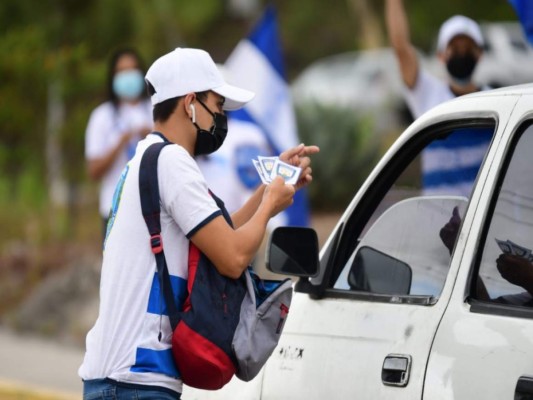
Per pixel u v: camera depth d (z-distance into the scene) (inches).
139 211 347.6
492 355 310.2
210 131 361.1
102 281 353.4
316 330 367.9
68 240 1217.4
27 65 1332.4
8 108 1343.5
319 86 1758.1
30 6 1405.0
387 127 1627.7
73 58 1350.9
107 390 343.9
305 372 363.9
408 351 333.4
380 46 2063.2
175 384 344.8
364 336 350.0
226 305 343.3
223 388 398.9
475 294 327.0
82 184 1429.6
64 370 878.4
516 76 1546.5
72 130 1359.5
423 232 359.3
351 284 371.6
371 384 340.2
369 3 2028.8
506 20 2138.3
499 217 328.8
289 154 376.8
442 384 319.6
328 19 2492.6
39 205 1334.9
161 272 343.0
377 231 372.8
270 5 808.9
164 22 1957.4
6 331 1043.9
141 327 343.3
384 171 376.8
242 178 780.0
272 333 348.8
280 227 372.5
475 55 615.5
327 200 1376.7
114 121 786.2
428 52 2204.7
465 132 357.1
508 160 332.2
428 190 366.3
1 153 1395.2
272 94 802.2
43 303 1039.6
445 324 327.6
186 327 338.0
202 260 346.0
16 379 845.8
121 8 1497.3
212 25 2481.5
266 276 960.9
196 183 345.1
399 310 345.4
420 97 624.1
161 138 359.6
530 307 312.2
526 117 330.3
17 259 1124.5
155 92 360.8
